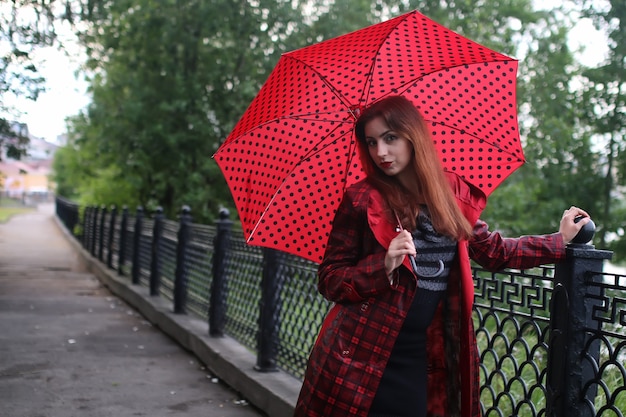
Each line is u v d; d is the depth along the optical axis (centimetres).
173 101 1327
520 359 408
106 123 1446
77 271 1430
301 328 442
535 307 263
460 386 213
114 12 1293
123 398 471
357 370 206
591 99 1079
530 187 1170
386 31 229
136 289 931
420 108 247
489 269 235
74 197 4006
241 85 1376
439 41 233
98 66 1419
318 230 246
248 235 243
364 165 226
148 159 1401
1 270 1355
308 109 247
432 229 213
